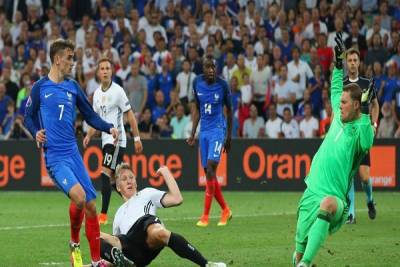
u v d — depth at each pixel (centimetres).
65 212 4469
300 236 2352
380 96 5741
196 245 3161
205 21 6662
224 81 3903
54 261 2811
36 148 5881
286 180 5553
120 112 3881
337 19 6269
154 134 5972
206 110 3903
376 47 6088
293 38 6384
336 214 2278
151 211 2458
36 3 7250
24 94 6306
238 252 2980
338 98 2464
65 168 2586
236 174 5647
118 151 3881
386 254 2919
